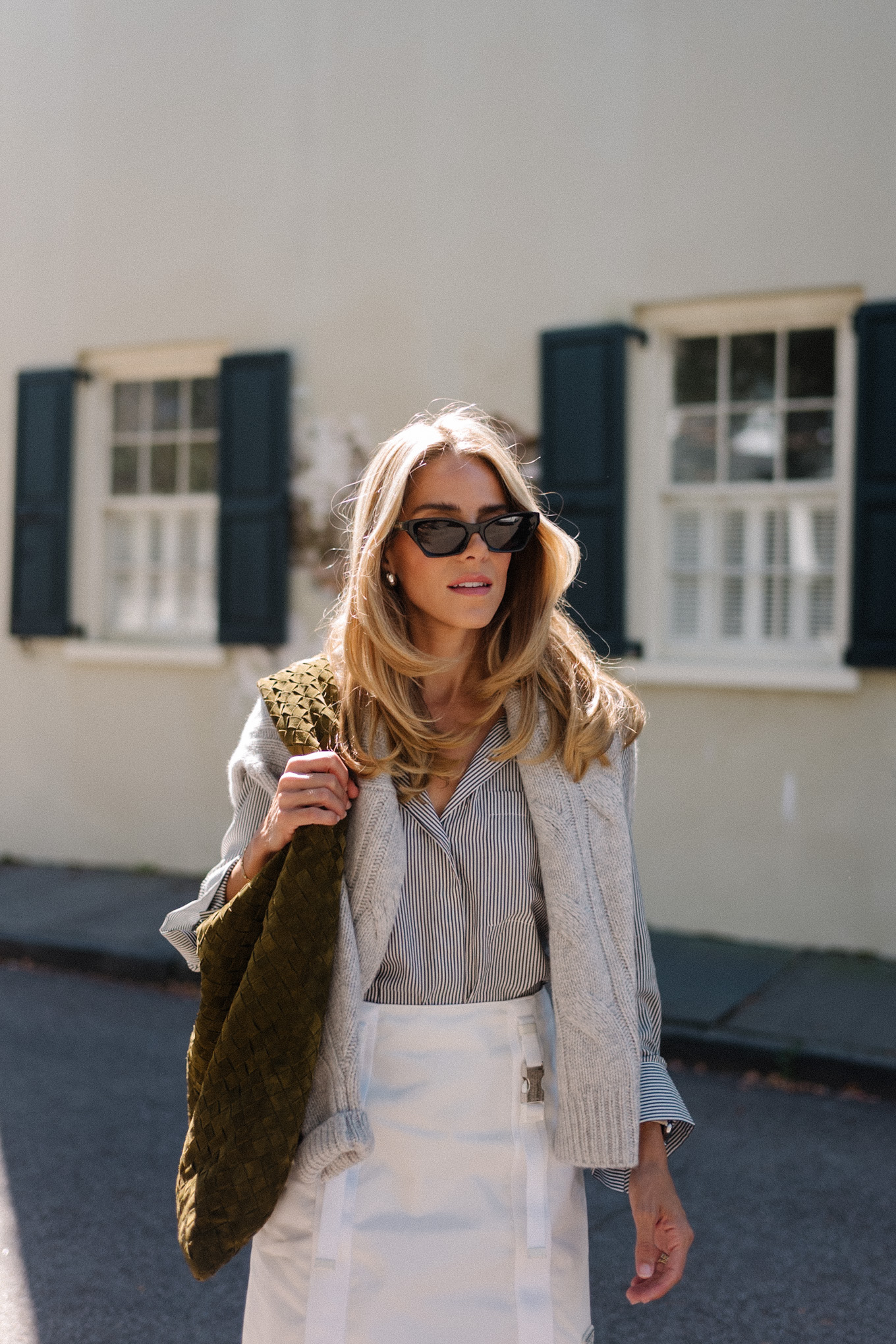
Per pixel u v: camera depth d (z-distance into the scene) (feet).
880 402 20.13
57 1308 10.69
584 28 22.30
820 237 20.74
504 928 5.53
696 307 21.89
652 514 22.33
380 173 24.26
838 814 20.94
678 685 21.98
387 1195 5.28
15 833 28.27
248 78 25.45
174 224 26.35
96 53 26.96
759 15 20.95
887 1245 11.78
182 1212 5.27
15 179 27.96
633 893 5.75
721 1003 18.12
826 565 21.49
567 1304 5.37
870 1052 16.12
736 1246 11.77
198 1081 5.45
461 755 5.67
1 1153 13.83
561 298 22.74
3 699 28.40
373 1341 5.11
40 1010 19.30
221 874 5.62
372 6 24.16
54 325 27.71
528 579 5.98
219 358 26.12
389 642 5.47
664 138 21.76
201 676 26.30
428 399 23.98
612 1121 5.42
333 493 24.88
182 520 27.17
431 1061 5.40
